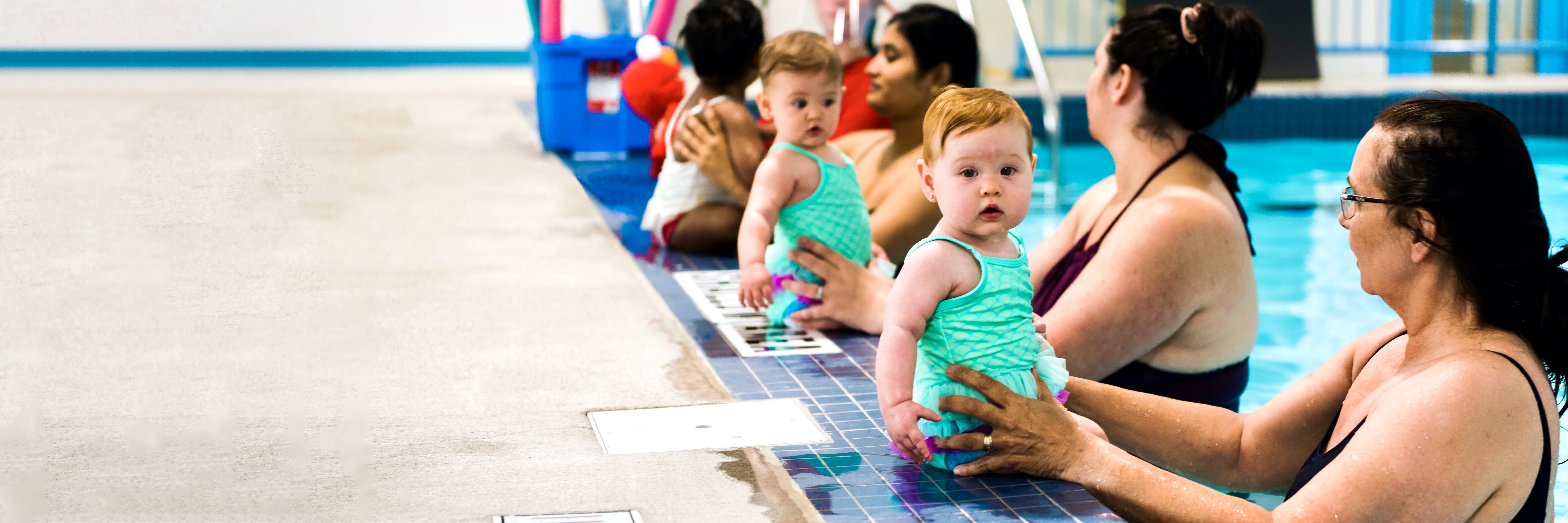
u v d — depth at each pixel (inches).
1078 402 82.9
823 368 99.7
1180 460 82.4
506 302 119.7
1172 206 96.3
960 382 73.3
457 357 100.6
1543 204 214.8
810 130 114.0
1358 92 320.5
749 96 292.8
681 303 123.3
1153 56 97.5
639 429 83.1
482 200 180.4
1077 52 382.3
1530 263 62.7
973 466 73.7
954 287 73.0
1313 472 69.6
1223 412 82.7
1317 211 223.1
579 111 235.5
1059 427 73.1
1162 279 95.0
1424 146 62.9
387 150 235.0
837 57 115.6
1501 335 63.8
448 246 146.8
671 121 159.5
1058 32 413.7
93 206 169.9
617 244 150.6
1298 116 314.0
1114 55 100.7
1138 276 95.0
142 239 147.9
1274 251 190.2
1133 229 96.7
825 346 107.0
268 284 125.3
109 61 491.8
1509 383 61.0
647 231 161.8
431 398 89.5
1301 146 313.4
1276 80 363.3
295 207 172.4
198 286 124.4
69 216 161.8
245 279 127.3
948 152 72.1
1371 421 64.3
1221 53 96.7
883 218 142.2
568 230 159.0
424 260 138.7
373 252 143.2
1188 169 100.1
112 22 489.7
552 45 232.8
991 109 71.5
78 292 120.6
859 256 117.3
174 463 75.3
